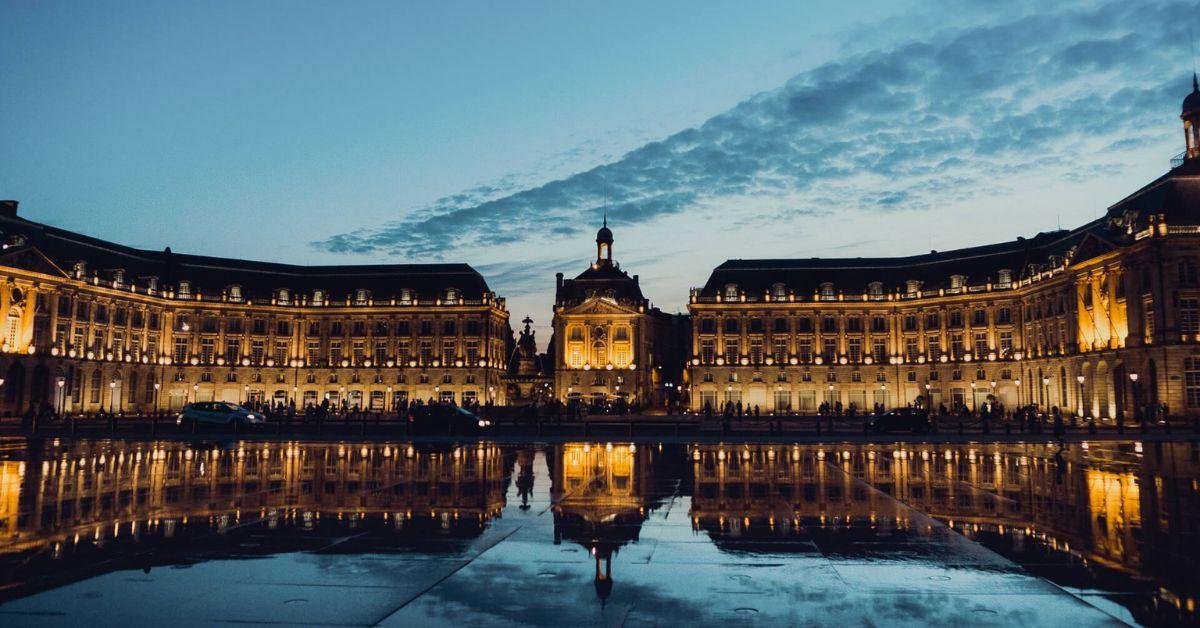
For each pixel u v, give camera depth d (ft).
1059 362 293.84
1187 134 254.47
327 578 37.17
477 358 384.06
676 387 445.37
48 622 30.17
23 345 279.69
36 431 172.76
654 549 44.21
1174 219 236.63
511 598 33.81
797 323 373.40
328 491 69.31
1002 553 43.34
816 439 154.92
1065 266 284.20
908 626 30.22
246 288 381.19
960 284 349.20
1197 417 207.10
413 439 152.66
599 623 30.42
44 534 48.03
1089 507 60.54
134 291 338.54
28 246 279.90
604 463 99.76
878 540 47.06
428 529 50.29
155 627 29.66
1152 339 236.43
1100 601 33.73
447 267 399.03
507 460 104.06
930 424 185.06
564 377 387.14
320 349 388.37
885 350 367.04
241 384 374.63
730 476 83.82
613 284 402.72
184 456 109.81
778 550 44.06
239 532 48.93
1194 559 41.81
